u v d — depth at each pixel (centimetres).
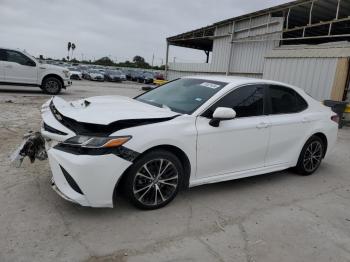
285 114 483
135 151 333
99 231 317
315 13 1541
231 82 438
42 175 434
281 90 489
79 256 278
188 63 2262
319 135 539
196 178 395
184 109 401
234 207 395
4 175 427
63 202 366
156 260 281
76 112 356
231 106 418
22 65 1371
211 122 388
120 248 294
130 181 343
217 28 1986
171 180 373
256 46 1725
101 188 322
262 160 460
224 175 420
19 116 843
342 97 1197
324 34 1817
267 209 397
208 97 411
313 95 1296
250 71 1770
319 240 336
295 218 380
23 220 324
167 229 332
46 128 356
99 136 322
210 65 2064
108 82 3500
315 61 1284
